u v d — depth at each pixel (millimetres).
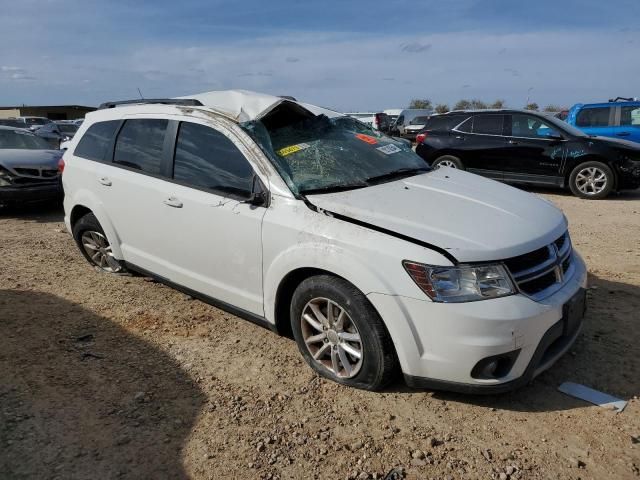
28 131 10188
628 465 2611
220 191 3760
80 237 5344
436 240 2896
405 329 2883
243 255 3609
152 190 4191
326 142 4031
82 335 4066
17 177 8234
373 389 3209
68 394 3266
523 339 2803
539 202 3721
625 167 9320
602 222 7723
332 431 2916
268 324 3658
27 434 2875
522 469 2605
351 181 3646
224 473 2619
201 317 4383
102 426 2959
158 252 4340
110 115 4906
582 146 9562
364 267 2949
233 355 3754
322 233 3129
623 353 3635
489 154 10375
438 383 2922
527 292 2934
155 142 4309
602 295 4617
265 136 3723
